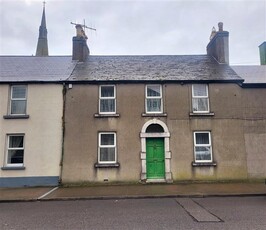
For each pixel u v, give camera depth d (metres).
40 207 8.75
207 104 13.95
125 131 13.41
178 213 7.54
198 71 15.11
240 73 16.19
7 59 17.25
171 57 18.02
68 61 16.97
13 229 6.29
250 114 13.80
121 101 13.72
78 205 8.94
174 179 12.98
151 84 14.05
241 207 8.21
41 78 14.05
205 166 13.14
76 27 17.69
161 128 13.65
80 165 13.05
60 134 13.38
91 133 13.39
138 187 11.90
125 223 6.61
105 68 15.66
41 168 13.02
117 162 13.12
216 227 6.15
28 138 13.28
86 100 13.71
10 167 12.94
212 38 17.50
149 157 13.36
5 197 10.19
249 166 13.30
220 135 13.50
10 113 13.71
